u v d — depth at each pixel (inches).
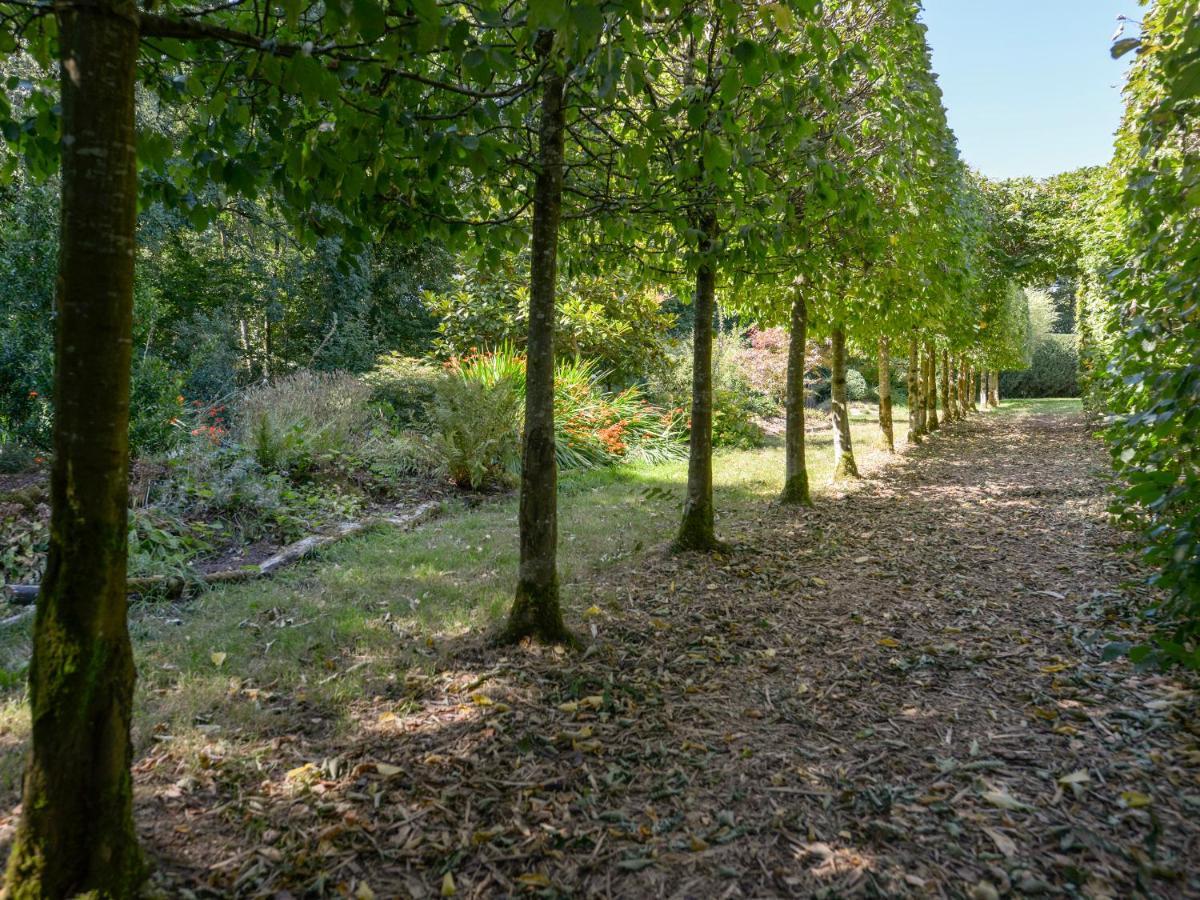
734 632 143.6
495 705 109.0
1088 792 85.4
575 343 478.0
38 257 273.3
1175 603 90.0
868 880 71.9
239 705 110.3
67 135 57.4
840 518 258.4
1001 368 876.0
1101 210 294.7
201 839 78.1
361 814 82.7
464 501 295.0
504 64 77.2
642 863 75.3
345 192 100.4
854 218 154.7
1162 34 101.5
